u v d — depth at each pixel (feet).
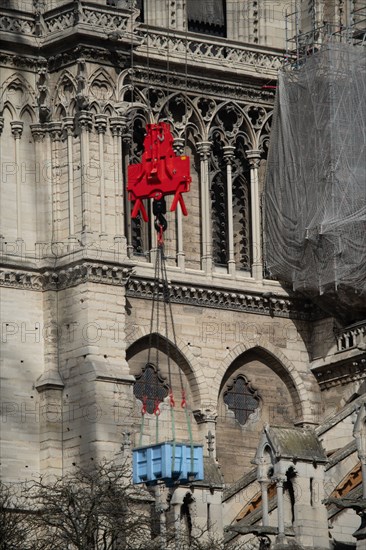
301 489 394.73
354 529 403.54
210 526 395.34
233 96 452.35
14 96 434.30
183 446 385.70
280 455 394.11
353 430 410.72
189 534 398.83
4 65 433.48
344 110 441.68
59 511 385.50
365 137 442.50
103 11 433.89
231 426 444.55
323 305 448.65
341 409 443.73
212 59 449.48
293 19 461.78
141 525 395.75
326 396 450.71
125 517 390.01
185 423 440.04
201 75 448.65
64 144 433.48
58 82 434.30
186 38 448.24
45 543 386.11
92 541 381.81
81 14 431.02
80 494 402.52
